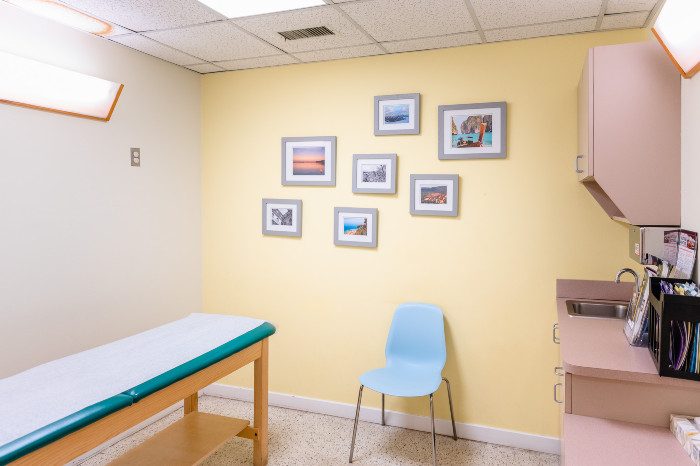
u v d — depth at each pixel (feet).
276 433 9.41
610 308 7.89
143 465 6.78
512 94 8.68
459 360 9.28
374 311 9.87
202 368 6.42
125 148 9.10
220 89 10.92
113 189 8.88
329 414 10.27
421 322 9.20
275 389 10.78
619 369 4.83
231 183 10.95
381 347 9.86
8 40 6.97
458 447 8.91
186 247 10.76
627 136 6.21
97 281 8.62
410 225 9.51
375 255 9.80
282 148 10.35
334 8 7.14
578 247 8.46
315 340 10.39
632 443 4.54
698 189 5.44
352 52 9.33
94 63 8.36
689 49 5.21
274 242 10.64
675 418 4.73
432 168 9.29
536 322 8.76
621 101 6.22
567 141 8.40
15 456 4.19
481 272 9.07
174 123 10.28
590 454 4.34
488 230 8.98
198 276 11.12
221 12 7.32
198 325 7.95
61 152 7.87
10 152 7.11
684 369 4.62
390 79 9.48
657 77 6.09
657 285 5.42
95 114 8.34
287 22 7.73
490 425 9.14
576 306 7.97
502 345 8.99
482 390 9.15
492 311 9.03
